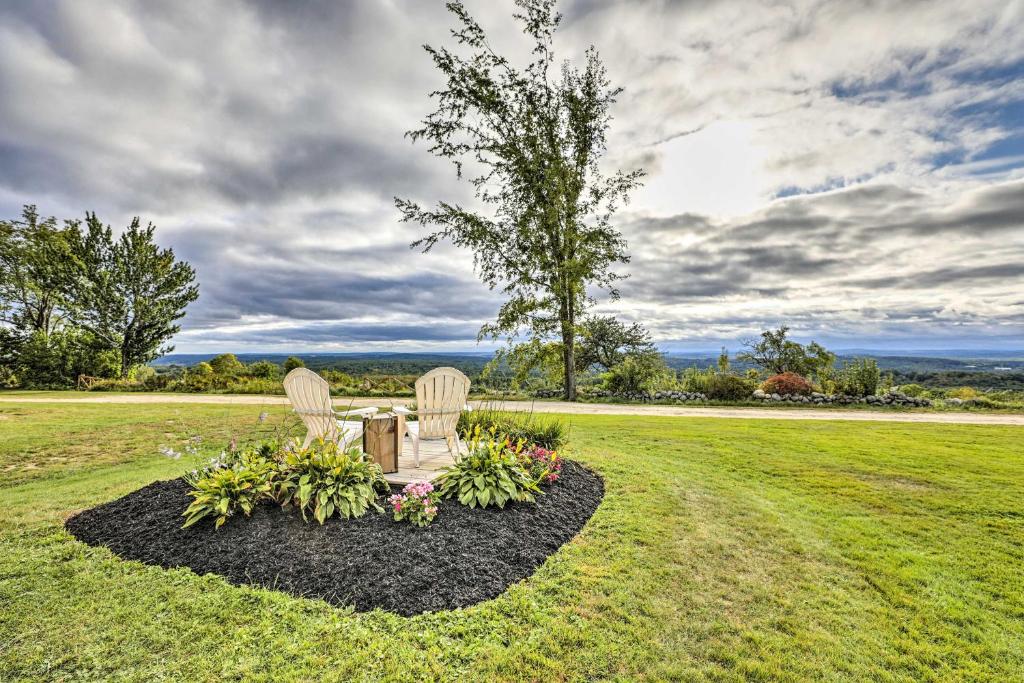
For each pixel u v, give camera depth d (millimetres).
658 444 7426
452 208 16672
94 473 5551
